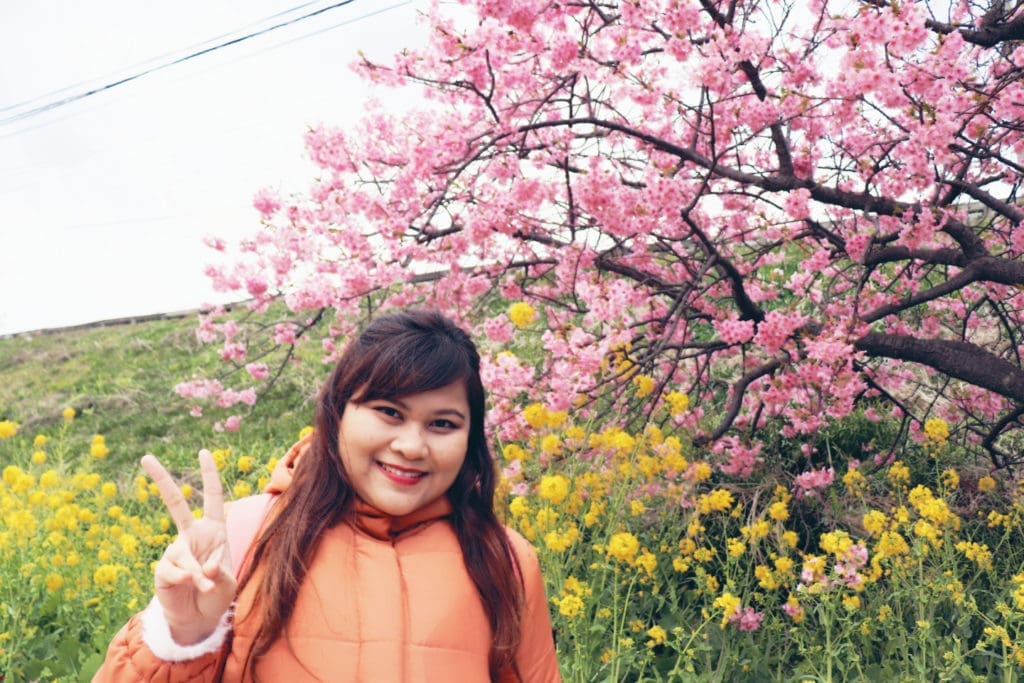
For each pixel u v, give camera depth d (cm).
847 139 445
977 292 594
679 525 404
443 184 436
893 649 333
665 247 448
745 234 441
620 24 400
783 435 554
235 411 1009
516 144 434
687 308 449
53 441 1038
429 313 152
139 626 128
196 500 718
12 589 374
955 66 359
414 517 153
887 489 488
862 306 465
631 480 368
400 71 427
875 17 342
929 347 430
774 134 409
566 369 400
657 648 363
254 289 450
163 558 121
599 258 452
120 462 927
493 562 154
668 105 419
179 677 125
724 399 613
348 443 144
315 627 135
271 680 134
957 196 412
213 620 125
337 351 529
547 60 417
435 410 143
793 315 410
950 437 546
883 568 365
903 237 395
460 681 140
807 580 306
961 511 463
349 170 450
